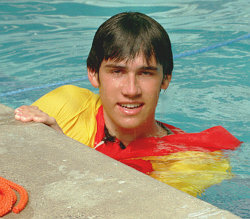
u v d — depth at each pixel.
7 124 3.31
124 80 3.51
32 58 7.77
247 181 3.63
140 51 3.43
